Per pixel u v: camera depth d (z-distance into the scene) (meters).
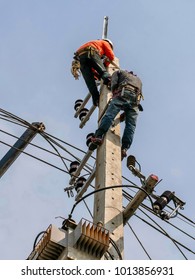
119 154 8.30
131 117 9.04
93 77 10.34
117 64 10.89
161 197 8.37
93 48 10.33
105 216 7.11
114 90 9.27
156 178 7.93
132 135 8.89
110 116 8.58
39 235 6.34
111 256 6.47
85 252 5.97
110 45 11.25
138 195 7.48
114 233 6.97
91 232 6.00
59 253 5.97
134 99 9.10
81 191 8.64
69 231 6.06
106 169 7.83
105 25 11.84
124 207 7.98
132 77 9.30
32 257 6.22
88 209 8.81
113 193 7.49
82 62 10.35
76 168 9.75
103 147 8.31
